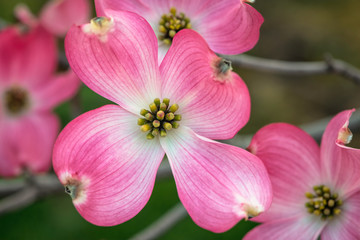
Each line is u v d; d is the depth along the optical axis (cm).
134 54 41
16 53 51
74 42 40
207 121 41
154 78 41
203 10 42
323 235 44
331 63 49
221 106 41
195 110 41
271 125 42
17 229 66
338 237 43
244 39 41
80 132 40
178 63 41
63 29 51
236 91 41
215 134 41
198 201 41
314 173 43
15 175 52
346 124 40
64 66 55
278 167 43
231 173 41
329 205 43
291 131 43
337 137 41
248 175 40
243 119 41
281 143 43
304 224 43
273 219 43
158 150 42
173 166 41
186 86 41
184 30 40
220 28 42
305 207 43
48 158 52
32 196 49
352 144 50
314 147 43
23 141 52
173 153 42
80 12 50
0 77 52
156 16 43
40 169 50
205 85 41
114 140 41
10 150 52
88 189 40
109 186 40
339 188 43
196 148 41
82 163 40
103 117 41
